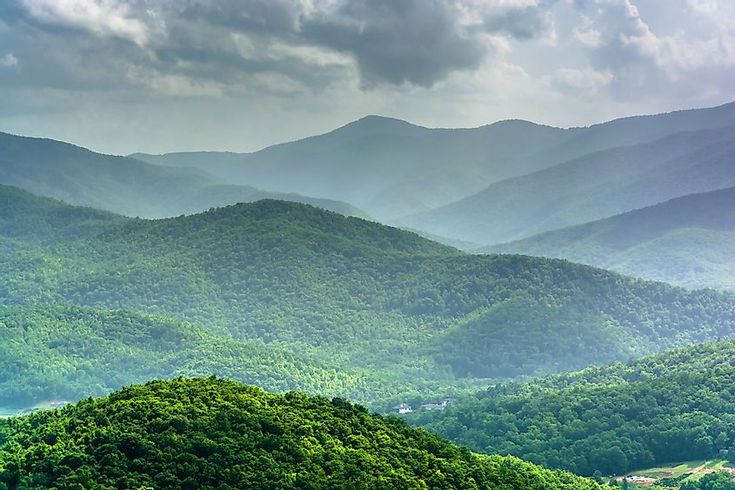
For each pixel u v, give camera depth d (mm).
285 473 154250
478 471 183500
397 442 184875
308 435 172125
